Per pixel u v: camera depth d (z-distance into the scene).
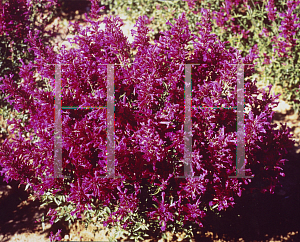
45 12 6.50
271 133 3.80
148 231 3.96
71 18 6.58
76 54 3.61
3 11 4.85
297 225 4.04
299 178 4.48
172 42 3.34
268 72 5.43
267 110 3.75
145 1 6.16
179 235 4.00
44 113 3.39
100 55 3.57
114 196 3.47
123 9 6.42
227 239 3.95
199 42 3.51
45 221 4.21
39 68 3.83
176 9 5.94
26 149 3.56
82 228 4.14
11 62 5.18
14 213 4.29
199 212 3.17
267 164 3.84
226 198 3.27
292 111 5.35
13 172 3.47
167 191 3.57
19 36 5.23
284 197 4.29
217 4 5.68
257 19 5.60
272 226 4.04
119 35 3.40
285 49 5.06
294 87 5.36
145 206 3.62
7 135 4.96
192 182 3.08
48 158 3.35
